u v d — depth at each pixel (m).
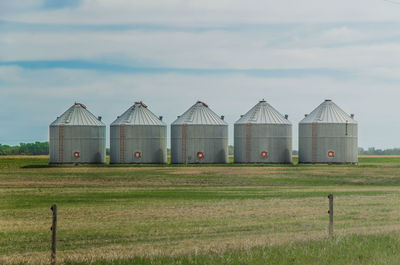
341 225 48.59
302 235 41.25
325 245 35.62
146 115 159.62
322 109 159.38
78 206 63.69
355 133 157.12
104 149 160.62
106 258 32.94
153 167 142.62
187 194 78.19
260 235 43.06
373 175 119.50
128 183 98.56
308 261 31.97
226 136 159.88
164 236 43.38
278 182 103.19
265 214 56.53
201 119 158.38
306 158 156.75
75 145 155.75
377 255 33.06
